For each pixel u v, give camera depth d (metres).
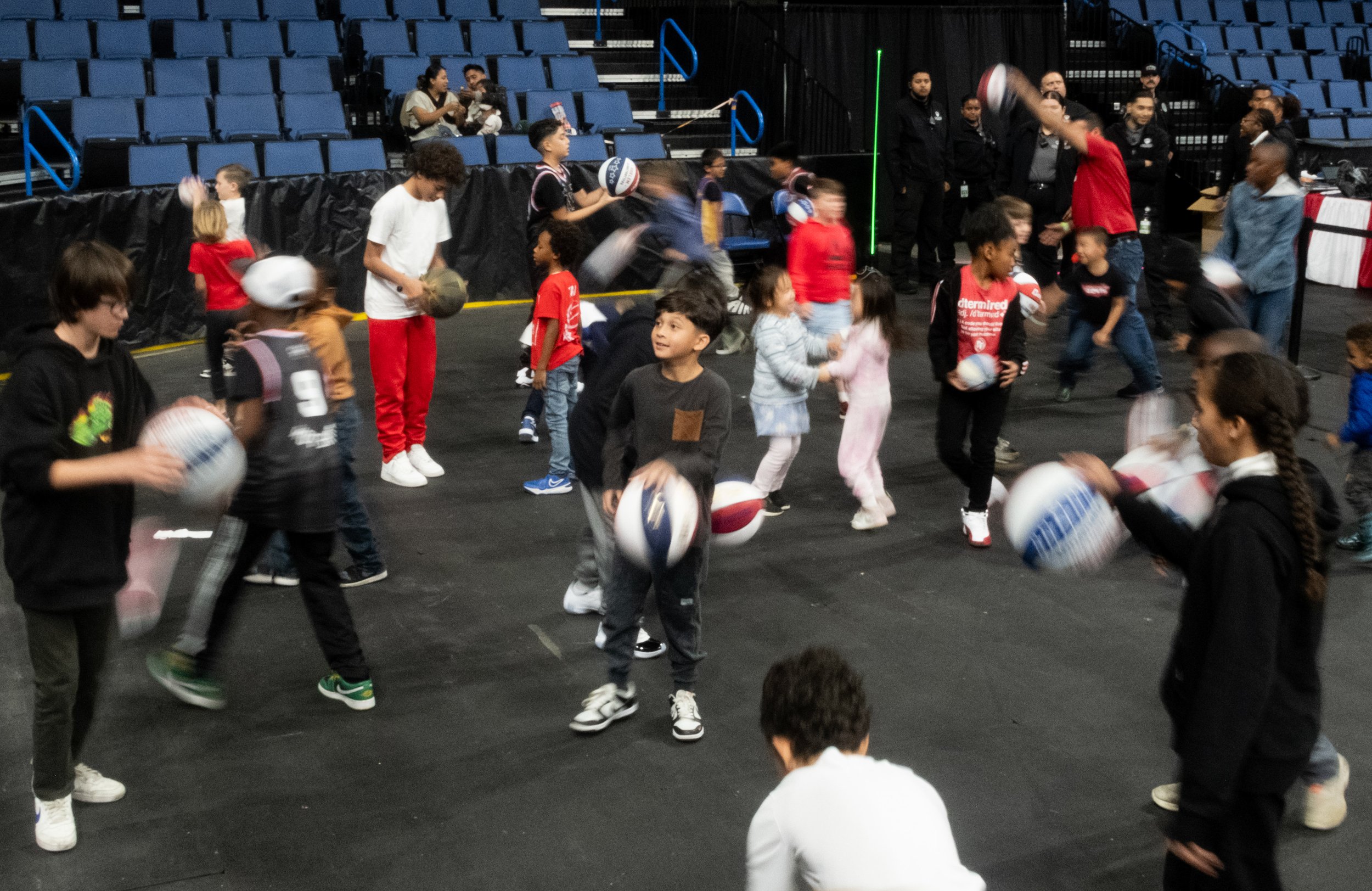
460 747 4.23
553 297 6.52
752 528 4.38
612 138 13.38
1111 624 5.20
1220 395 2.59
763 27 15.04
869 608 5.36
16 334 3.33
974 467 5.95
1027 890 3.46
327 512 4.26
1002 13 15.97
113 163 10.98
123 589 3.58
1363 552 5.73
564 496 6.79
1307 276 12.64
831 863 2.00
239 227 8.23
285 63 13.14
